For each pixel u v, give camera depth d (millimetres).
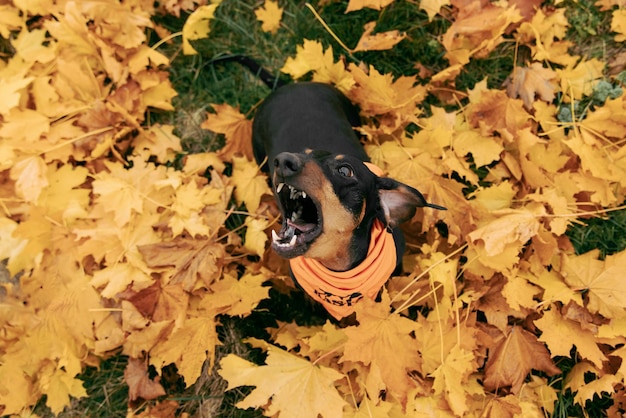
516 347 1119
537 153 1184
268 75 1328
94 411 1207
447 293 1103
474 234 1099
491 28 1225
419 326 1027
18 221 1217
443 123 1204
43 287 1179
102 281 1152
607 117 1172
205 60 1353
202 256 1162
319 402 1023
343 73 1229
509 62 1308
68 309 1165
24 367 1152
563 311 1110
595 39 1311
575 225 1228
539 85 1231
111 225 1182
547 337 1088
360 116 1272
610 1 1282
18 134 1182
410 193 976
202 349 1100
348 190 955
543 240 1121
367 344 1021
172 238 1191
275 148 1140
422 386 1081
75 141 1222
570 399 1154
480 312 1182
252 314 1233
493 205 1167
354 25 1336
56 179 1204
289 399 1024
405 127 1251
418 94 1213
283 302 1234
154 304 1142
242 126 1263
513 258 1095
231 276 1152
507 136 1178
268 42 1354
